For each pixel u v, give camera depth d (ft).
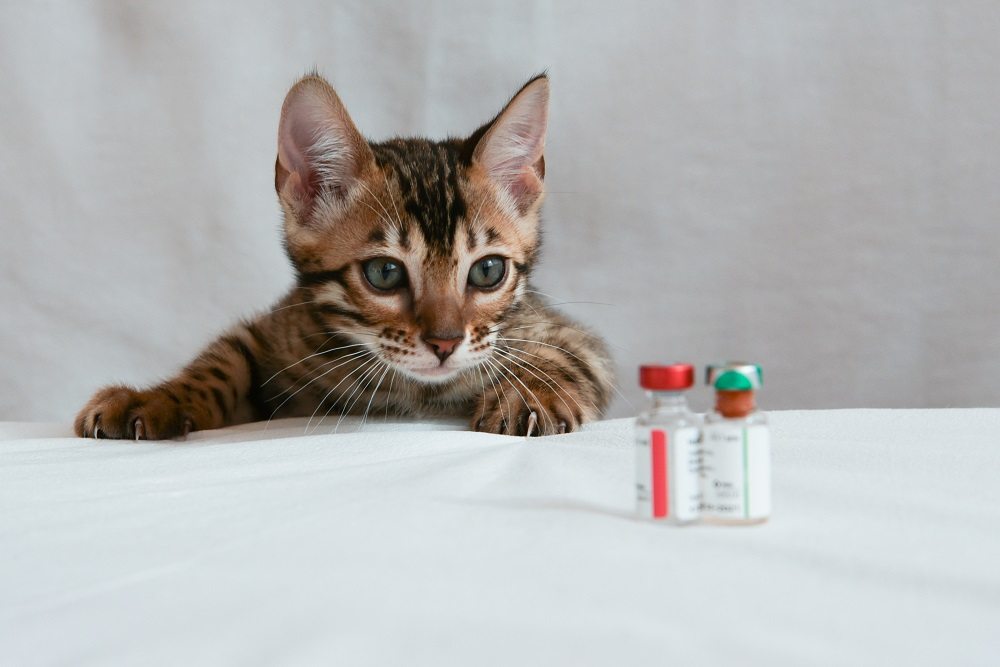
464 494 1.55
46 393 3.27
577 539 1.39
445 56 3.31
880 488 1.53
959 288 3.30
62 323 3.27
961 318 3.30
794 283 3.34
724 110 3.31
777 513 1.46
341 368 2.18
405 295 2.05
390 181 2.08
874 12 3.25
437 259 2.05
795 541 1.37
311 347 2.19
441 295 2.04
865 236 3.31
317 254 2.12
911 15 3.25
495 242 2.11
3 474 1.71
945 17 3.24
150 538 1.43
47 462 1.78
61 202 3.25
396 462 1.73
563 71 3.32
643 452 1.44
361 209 2.07
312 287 2.15
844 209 3.31
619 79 3.32
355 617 1.24
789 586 1.28
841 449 1.73
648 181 3.34
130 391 2.13
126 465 1.75
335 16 3.28
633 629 1.21
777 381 3.34
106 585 1.31
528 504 1.50
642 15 3.30
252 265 3.32
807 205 3.32
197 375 2.22
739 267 3.34
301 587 1.29
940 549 1.35
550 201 3.35
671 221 3.35
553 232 3.36
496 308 2.12
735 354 3.35
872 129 3.28
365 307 2.06
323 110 2.08
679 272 3.35
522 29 3.30
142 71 3.25
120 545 1.41
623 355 3.36
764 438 1.43
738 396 1.43
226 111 3.28
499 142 2.16
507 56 3.31
